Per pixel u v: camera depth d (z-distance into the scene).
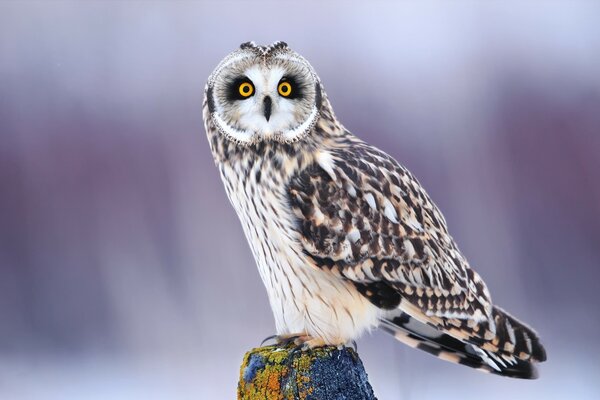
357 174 5.46
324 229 5.45
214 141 5.49
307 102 5.46
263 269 5.49
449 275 5.49
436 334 5.50
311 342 5.45
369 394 5.30
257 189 5.46
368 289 5.45
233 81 5.46
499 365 5.49
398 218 5.47
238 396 5.29
